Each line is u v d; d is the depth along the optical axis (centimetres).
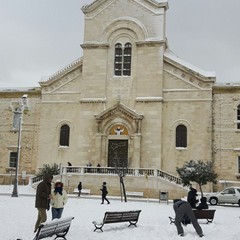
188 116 4966
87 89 5209
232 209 3344
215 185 4800
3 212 2298
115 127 5050
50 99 5341
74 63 5316
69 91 5303
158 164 4888
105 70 5216
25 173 5188
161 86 5034
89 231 1709
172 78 5066
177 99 5016
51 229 1403
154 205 3353
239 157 4828
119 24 5284
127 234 1661
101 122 5066
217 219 2367
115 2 5341
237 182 4781
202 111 4934
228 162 4844
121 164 4950
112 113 5034
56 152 5212
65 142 5234
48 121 5303
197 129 4919
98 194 4519
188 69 4988
